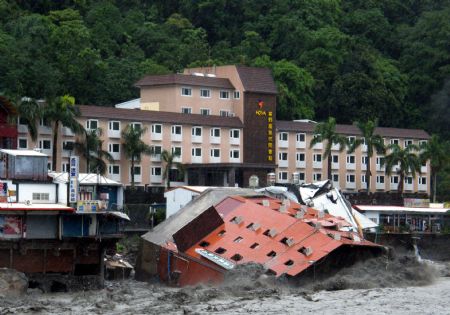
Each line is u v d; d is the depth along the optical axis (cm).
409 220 17300
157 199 16100
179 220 11744
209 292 9825
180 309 8800
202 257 10806
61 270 10894
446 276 12000
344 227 11381
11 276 10194
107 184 12238
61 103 15400
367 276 10731
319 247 10650
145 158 17175
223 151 18125
